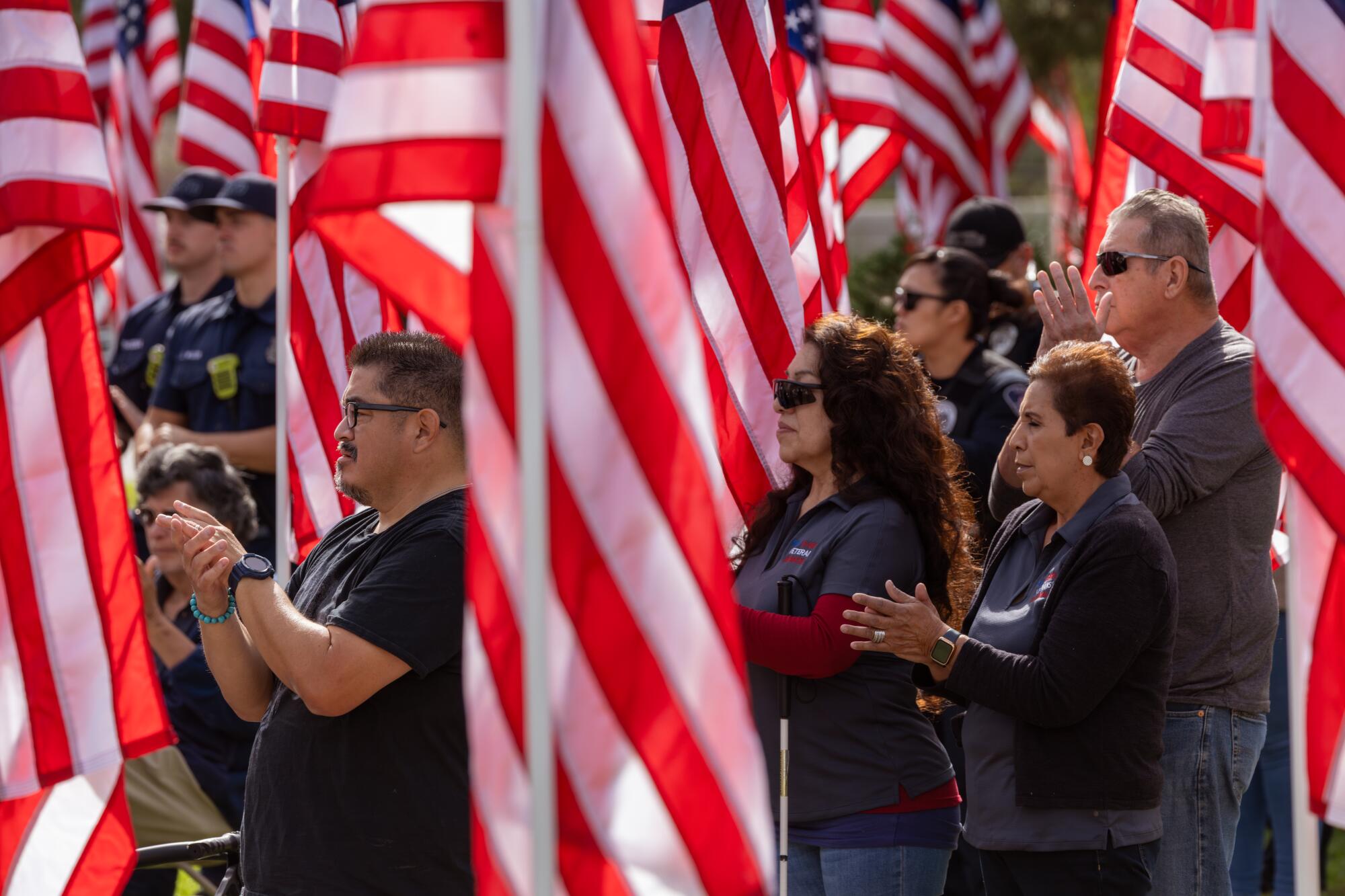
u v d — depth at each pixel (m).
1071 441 13.46
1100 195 19.70
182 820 18.66
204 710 18.97
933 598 15.08
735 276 17.17
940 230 39.44
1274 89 10.01
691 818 9.62
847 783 14.35
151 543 20.03
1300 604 10.12
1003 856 13.50
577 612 9.48
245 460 24.02
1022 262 24.69
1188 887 14.41
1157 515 14.20
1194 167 16.48
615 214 9.58
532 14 8.96
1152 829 13.30
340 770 12.37
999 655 13.20
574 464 9.46
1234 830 14.83
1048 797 13.06
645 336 9.62
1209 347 14.88
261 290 24.61
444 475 13.12
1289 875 20.75
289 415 20.00
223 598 12.92
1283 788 20.78
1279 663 20.80
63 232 12.47
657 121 9.83
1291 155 9.91
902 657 13.56
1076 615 12.95
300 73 18.91
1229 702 14.55
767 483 17.28
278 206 19.14
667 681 9.60
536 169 8.99
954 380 20.89
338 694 12.02
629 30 9.75
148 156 40.44
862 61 28.55
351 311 20.08
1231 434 14.36
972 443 19.98
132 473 28.77
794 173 18.22
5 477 12.43
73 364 12.68
